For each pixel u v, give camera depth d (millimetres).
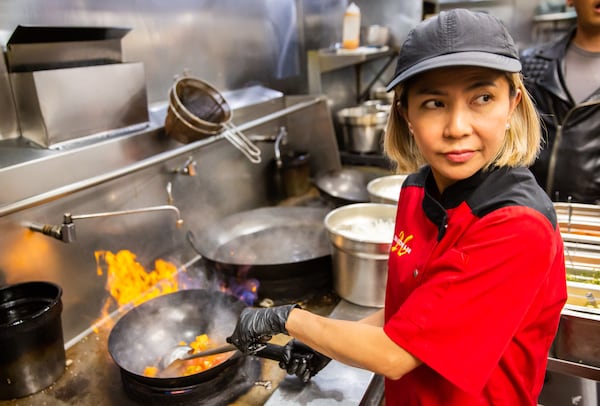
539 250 660
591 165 1860
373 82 3889
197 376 1133
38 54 1466
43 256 1407
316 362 1099
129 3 1966
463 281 682
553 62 1912
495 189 729
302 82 3467
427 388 857
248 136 2395
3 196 1254
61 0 1684
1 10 1490
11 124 1526
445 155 692
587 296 1188
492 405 818
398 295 905
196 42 2365
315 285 1634
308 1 3334
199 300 1440
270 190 2662
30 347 1203
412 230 892
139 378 1140
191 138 1785
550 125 1937
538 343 806
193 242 1677
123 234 1687
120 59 1742
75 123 1534
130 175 1686
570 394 1525
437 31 663
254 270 1527
